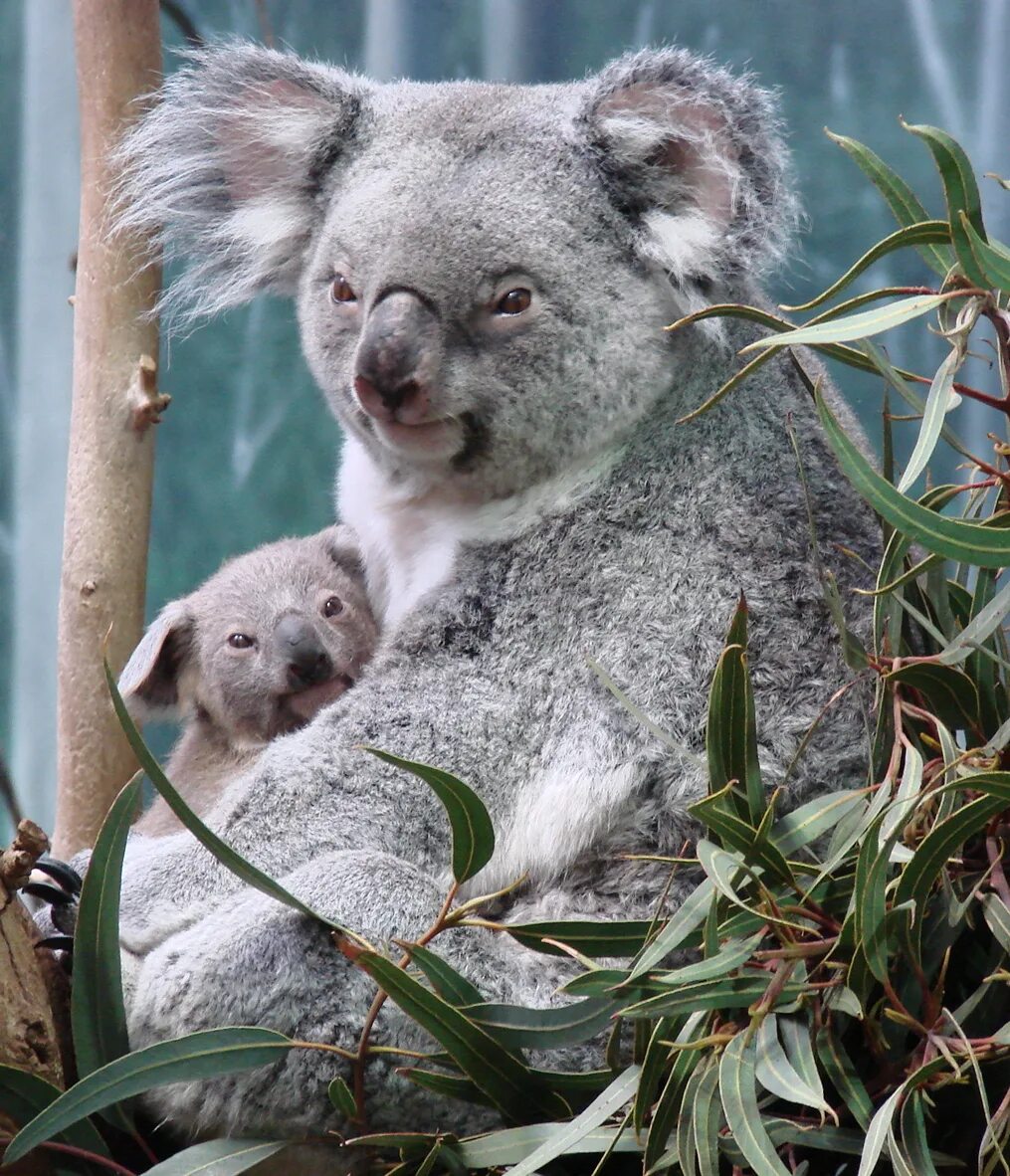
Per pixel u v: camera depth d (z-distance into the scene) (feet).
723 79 20.33
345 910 17.08
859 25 41.75
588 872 18.99
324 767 18.79
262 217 22.59
